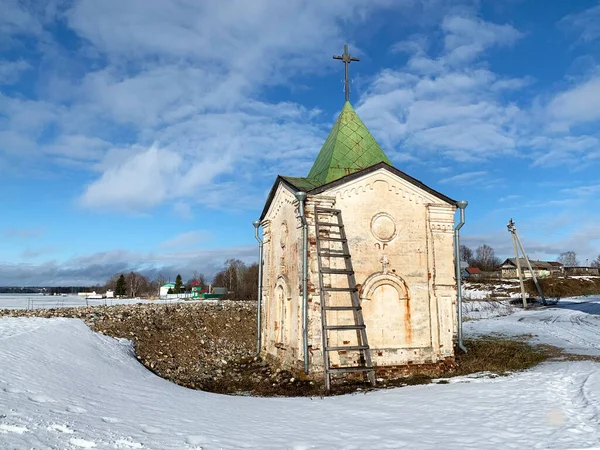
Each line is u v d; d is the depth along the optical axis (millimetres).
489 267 113812
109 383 11281
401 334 14219
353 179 14500
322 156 17141
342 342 13742
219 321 24062
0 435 6109
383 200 14727
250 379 15367
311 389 12797
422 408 9602
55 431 6719
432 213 15039
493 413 9023
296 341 13914
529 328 26812
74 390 9688
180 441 6996
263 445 7043
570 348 18672
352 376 13562
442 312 14672
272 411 9648
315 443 7203
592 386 10695
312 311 13609
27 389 8844
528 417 8656
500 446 7059
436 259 14852
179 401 10484
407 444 7180
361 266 14242
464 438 7484
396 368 13945
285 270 15797
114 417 8102
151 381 13172
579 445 7051
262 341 18281
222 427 8078
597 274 86938
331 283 13875
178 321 22938
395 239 14633
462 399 10188
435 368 14188
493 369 13969
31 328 14570
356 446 7066
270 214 17828
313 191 14125
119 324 20234
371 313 14094
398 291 14422
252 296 62906
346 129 16812
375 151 16625
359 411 9500
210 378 16266
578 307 39531
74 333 15164
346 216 14352
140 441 6797
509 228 46375
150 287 111062
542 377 12133
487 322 31484
